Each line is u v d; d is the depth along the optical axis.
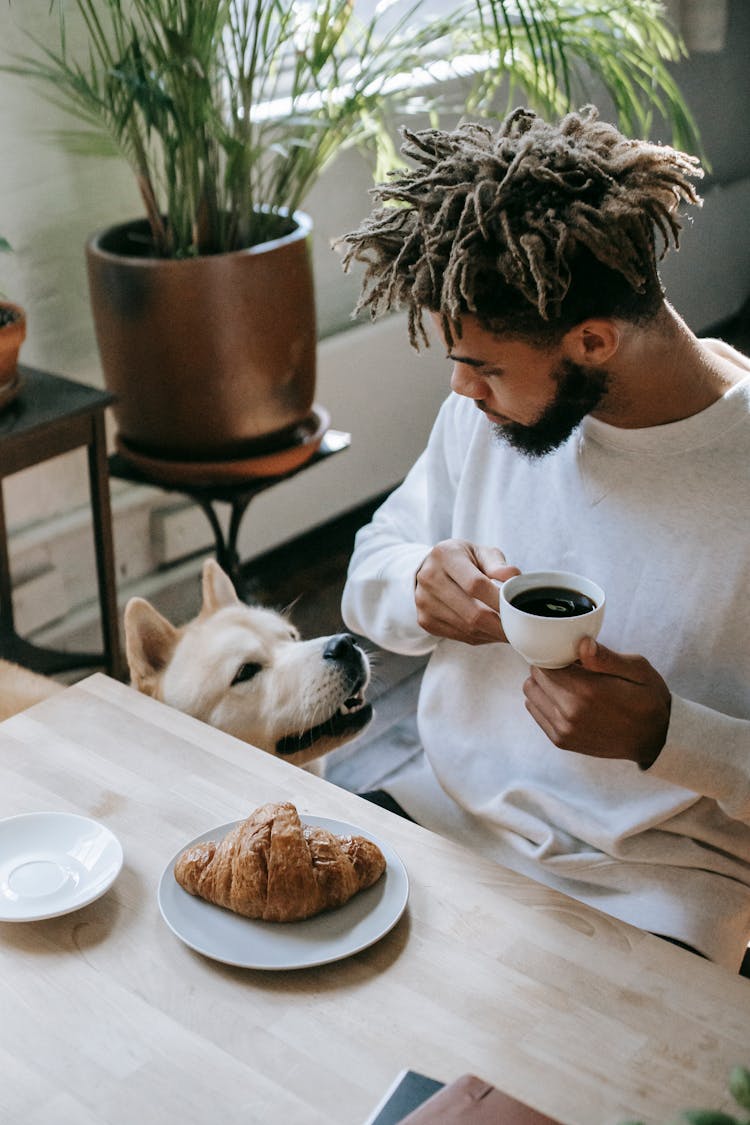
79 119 2.42
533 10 2.39
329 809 1.14
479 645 1.41
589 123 1.19
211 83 2.24
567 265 1.11
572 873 1.35
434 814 1.48
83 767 1.19
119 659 2.35
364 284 1.23
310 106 2.65
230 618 1.72
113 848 1.07
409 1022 0.93
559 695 1.16
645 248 1.14
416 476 1.60
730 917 1.29
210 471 2.25
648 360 1.22
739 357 1.38
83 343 2.59
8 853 1.07
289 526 3.01
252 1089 0.87
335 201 3.00
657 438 1.25
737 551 1.24
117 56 2.44
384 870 1.05
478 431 1.44
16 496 2.48
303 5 2.61
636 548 1.30
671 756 1.17
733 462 1.24
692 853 1.31
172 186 2.23
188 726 1.26
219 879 1.01
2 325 1.95
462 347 1.18
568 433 1.25
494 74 2.73
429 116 3.13
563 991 0.96
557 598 1.10
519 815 1.38
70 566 2.62
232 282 2.13
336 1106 0.86
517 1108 0.81
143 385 2.22
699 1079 0.88
